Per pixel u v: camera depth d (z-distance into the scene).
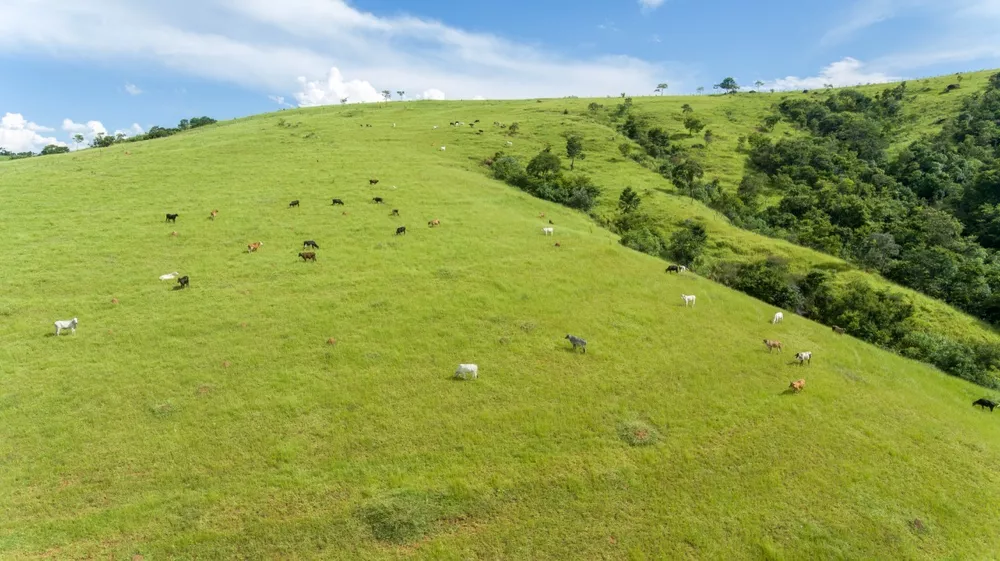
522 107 145.62
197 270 41.03
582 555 18.55
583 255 48.78
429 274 42.19
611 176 90.75
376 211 56.12
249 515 19.41
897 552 19.58
